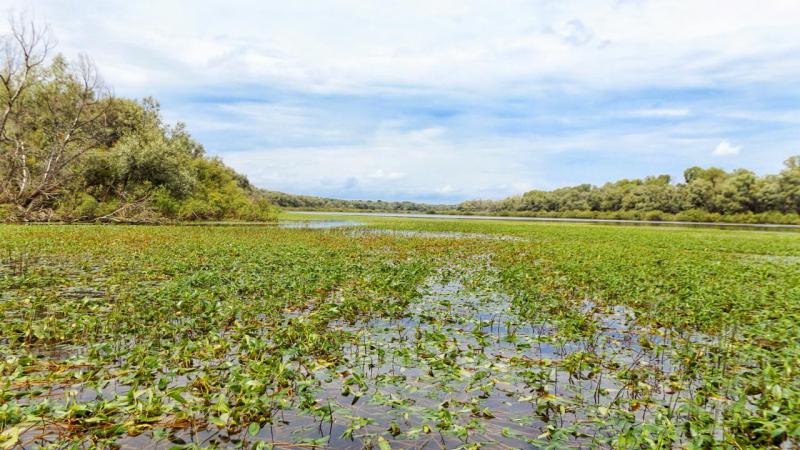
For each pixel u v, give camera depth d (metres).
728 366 6.60
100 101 35.06
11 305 8.45
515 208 117.69
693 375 6.18
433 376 6.00
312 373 5.91
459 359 6.68
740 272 15.13
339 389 5.55
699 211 83.19
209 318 7.99
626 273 14.12
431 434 4.52
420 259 17.25
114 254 15.65
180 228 28.22
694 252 22.55
